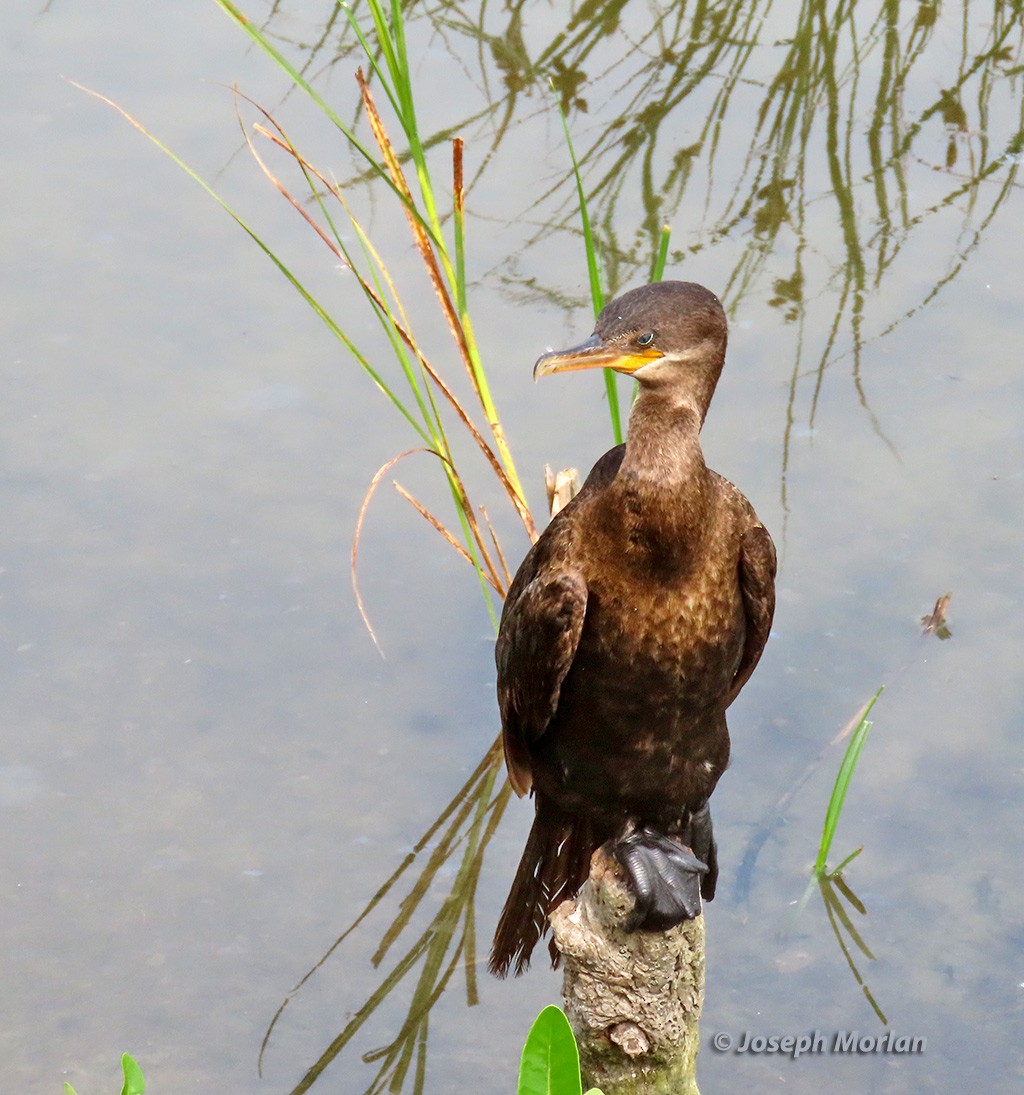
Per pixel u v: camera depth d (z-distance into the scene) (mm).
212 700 10227
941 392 12109
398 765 9992
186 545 11070
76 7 15719
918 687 10219
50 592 10734
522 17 15703
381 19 8336
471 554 10102
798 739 10070
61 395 11969
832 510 11312
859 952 8883
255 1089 8312
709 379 7129
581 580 7137
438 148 14094
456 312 10281
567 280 13008
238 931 9070
